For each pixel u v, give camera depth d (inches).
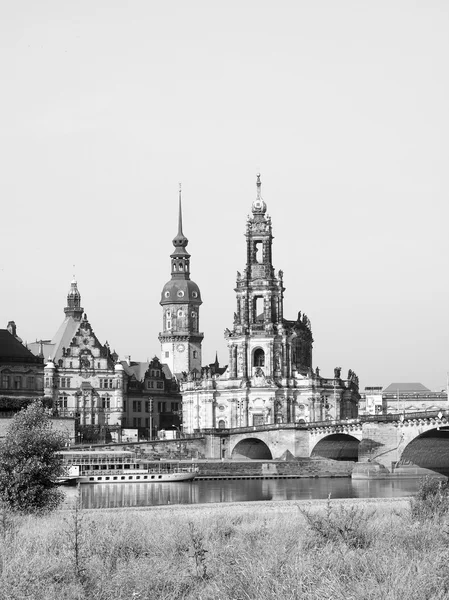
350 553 2028.8
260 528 2588.6
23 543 2374.5
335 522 2432.3
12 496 4050.2
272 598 1761.8
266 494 6628.9
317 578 1819.6
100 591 1910.7
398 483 7618.1
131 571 2005.4
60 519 3304.6
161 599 1883.6
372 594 1717.5
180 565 2059.5
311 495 6476.4
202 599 1845.5
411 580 1749.5
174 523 2829.7
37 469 4084.6
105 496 6441.9
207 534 2508.6
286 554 2054.6
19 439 4153.5
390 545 2187.5
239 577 1883.6
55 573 2015.3
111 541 2310.5
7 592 1867.6
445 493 3068.4
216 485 7824.8
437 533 2301.9
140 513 3747.5
